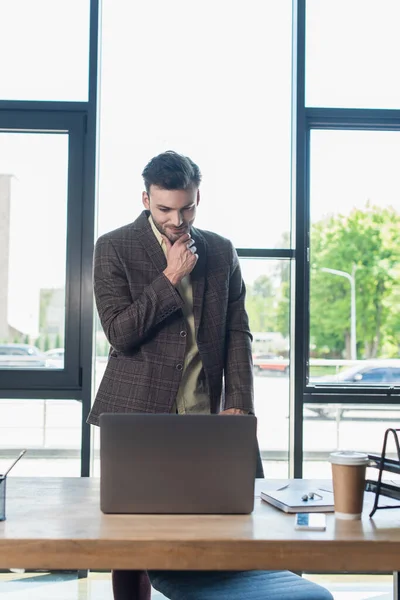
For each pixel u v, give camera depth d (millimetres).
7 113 3715
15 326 3723
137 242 2357
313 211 3783
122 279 2324
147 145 3768
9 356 3715
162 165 2236
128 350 2266
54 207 3748
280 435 3742
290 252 3754
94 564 1356
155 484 1590
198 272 2377
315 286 3764
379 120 3781
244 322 2455
